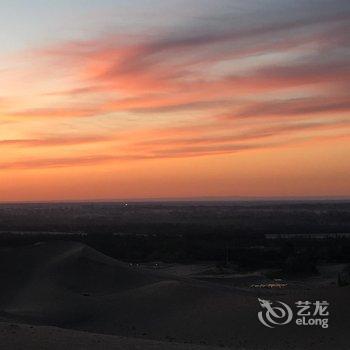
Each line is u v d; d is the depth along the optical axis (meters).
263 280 60.22
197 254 84.25
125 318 29.05
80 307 32.53
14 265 47.22
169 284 34.50
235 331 23.81
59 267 46.00
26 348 14.78
